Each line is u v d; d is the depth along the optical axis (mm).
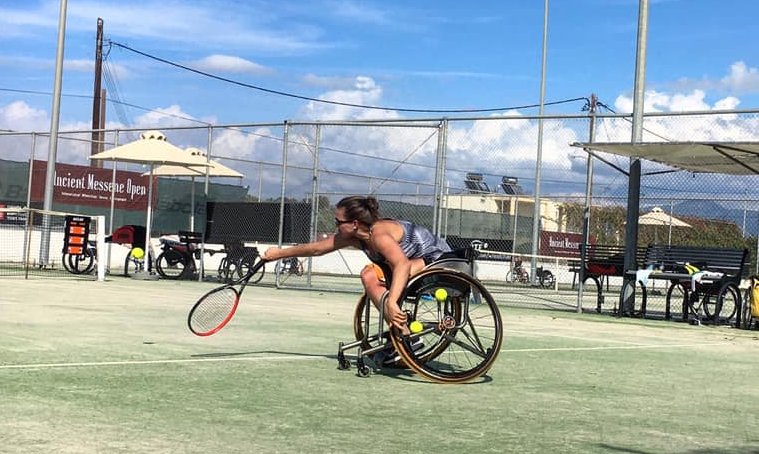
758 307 10781
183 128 16922
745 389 5488
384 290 5340
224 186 21297
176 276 17750
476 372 5305
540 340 8242
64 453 3174
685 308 12047
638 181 12594
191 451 3281
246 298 12680
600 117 12414
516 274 25016
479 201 27109
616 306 14359
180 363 5590
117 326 7719
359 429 3795
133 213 21281
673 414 4477
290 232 15852
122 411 3986
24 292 11250
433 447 3500
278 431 3691
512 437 3752
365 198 5363
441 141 13664
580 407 4586
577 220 25531
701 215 16609
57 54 18016
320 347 6832
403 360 5281
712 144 10516
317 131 15281
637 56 12047
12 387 4465
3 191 19969
